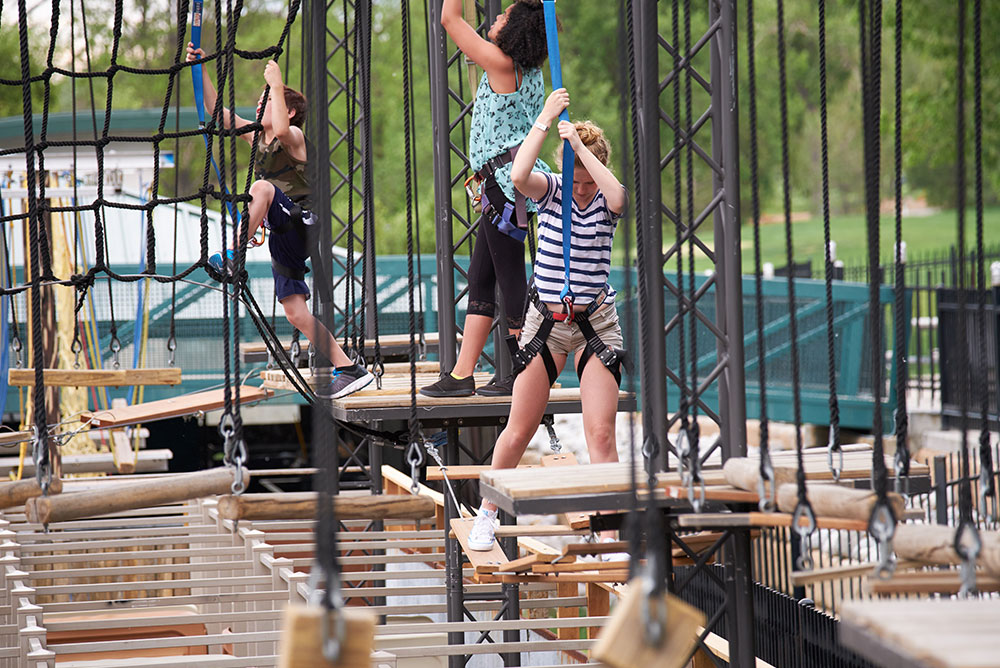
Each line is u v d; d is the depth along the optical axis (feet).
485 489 52.60
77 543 91.35
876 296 37.45
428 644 85.51
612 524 59.52
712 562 88.48
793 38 431.43
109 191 118.73
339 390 70.38
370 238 70.85
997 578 33.27
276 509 38.68
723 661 61.57
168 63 365.61
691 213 50.37
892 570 32.99
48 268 49.39
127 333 163.12
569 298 58.03
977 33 33.58
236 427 40.86
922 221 611.06
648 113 34.24
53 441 88.63
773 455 54.54
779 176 426.51
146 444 179.32
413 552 132.98
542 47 64.49
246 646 71.20
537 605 87.92
